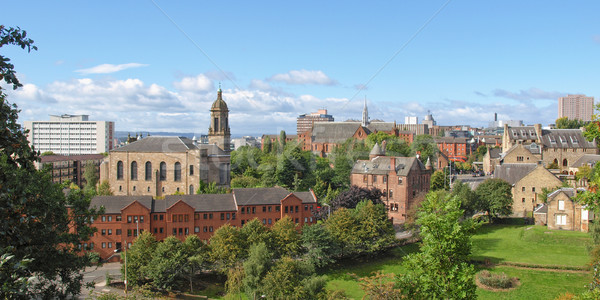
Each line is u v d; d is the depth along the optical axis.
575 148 170.38
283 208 103.94
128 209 92.88
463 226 38.78
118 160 128.88
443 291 37.62
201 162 126.81
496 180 118.19
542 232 96.25
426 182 133.88
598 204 36.09
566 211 98.25
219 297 74.25
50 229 31.83
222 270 78.25
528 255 86.44
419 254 39.78
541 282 74.81
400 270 85.06
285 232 85.88
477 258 85.88
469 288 37.44
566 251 87.50
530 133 184.50
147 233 81.69
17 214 22.36
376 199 119.06
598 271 42.72
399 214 124.12
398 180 124.38
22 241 22.25
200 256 77.50
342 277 82.50
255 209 102.25
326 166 171.00
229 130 158.75
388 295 54.41
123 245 92.44
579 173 130.50
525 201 125.94
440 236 38.53
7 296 18.69
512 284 74.88
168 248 76.06
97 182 149.50
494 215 116.94
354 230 90.06
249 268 69.06
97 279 79.75
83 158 184.12
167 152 126.69
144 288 73.69
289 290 65.06
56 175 166.88
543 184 124.25
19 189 22.00
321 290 67.12
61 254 33.22
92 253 88.75
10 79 19.62
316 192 137.88
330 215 98.50
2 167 21.70
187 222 97.00
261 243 73.69
